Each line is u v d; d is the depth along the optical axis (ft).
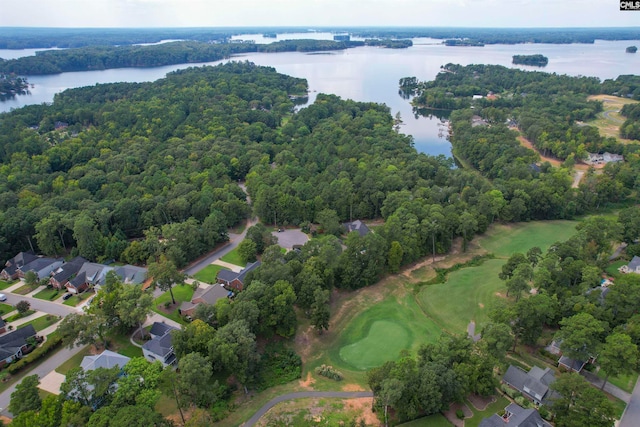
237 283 380.37
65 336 297.12
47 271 411.75
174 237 434.71
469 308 361.10
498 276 398.21
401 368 249.14
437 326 343.46
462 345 270.26
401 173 589.32
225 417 253.65
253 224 524.93
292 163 655.35
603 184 561.02
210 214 477.77
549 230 505.66
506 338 272.92
